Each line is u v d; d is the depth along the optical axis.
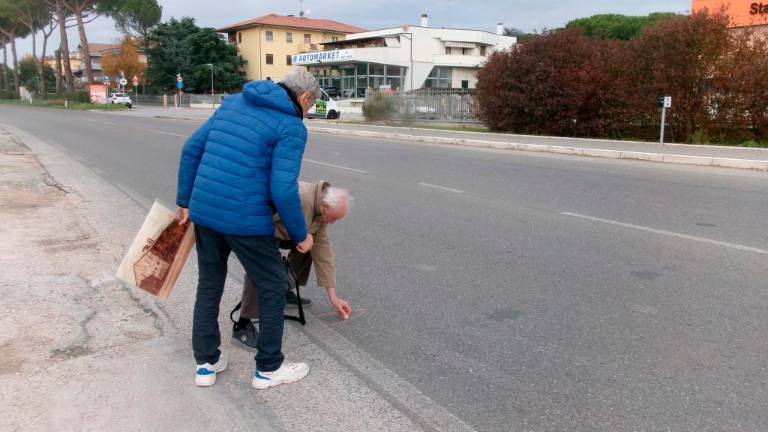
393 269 5.57
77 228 7.09
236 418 3.07
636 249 6.14
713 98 16.45
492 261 5.78
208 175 3.13
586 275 5.32
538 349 3.87
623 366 3.62
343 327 4.27
